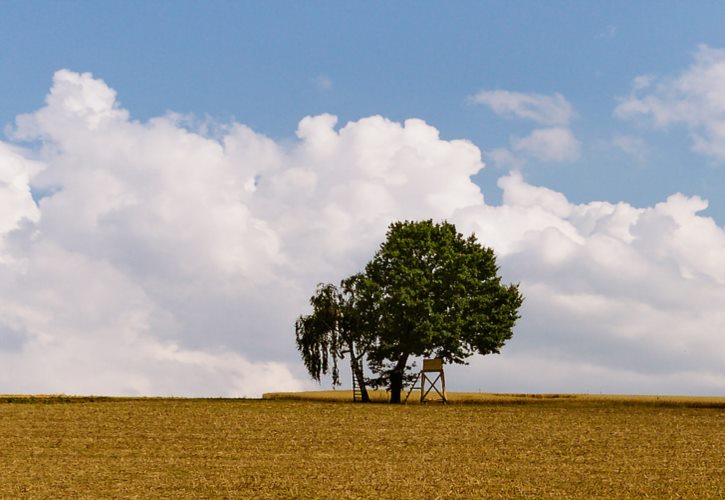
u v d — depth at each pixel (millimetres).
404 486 27547
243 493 26344
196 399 61969
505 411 55000
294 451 35500
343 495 26062
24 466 31422
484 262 70688
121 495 26016
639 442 39094
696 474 30234
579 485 27891
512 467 31656
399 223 72500
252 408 53062
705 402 64000
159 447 36406
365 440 39031
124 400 60031
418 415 50969
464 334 68125
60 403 56562
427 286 68125
